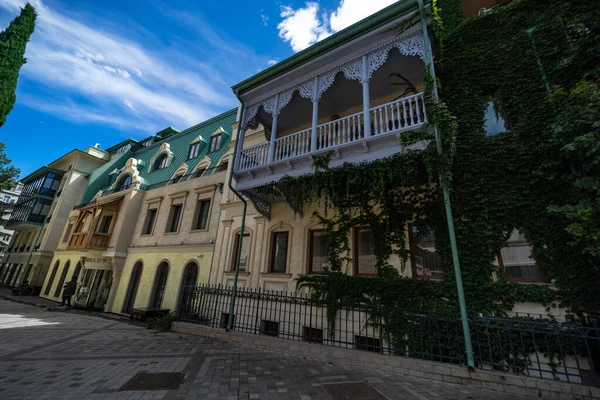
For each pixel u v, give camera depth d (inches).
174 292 526.0
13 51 520.7
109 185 997.8
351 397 171.6
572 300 213.2
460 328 238.5
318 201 383.9
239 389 180.4
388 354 245.6
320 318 323.9
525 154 263.7
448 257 265.9
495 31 325.7
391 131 265.4
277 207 429.7
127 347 286.2
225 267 454.9
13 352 253.0
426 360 217.6
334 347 255.1
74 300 711.7
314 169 312.2
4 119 498.9
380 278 296.7
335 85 382.3
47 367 212.5
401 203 309.4
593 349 197.8
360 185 311.6
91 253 731.4
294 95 403.5
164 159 833.5
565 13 292.0
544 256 231.1
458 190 280.2
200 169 658.8
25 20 548.1
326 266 348.5
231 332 322.7
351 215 342.6
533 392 179.0
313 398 169.2
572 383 176.2
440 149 236.4
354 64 321.4
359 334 283.9
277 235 425.1
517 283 234.7
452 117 241.3
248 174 374.3
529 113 275.4
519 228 250.2
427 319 237.0
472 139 292.8
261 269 406.6
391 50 314.2
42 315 525.7
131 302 609.3
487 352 225.3
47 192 1157.7
